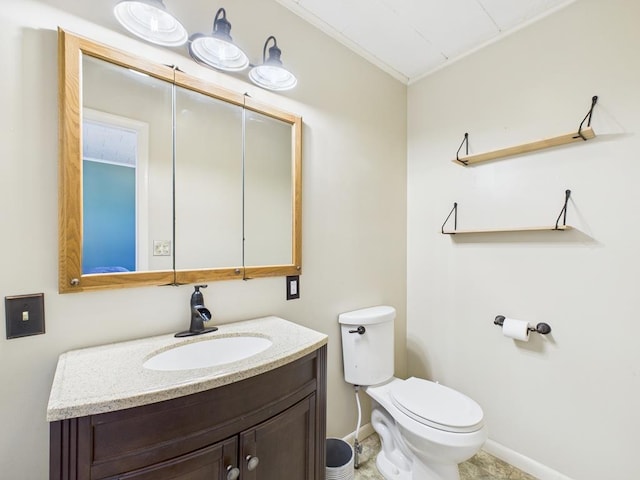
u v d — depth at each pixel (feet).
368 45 6.05
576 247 4.88
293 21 5.09
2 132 2.78
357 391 5.67
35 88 2.91
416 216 7.16
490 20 5.42
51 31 2.99
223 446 2.64
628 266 4.41
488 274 5.92
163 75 3.66
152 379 2.49
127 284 3.41
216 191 4.24
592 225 4.72
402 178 7.19
